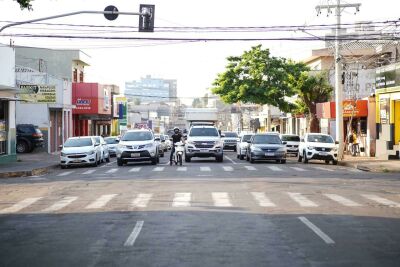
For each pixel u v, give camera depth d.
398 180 21.67
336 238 9.95
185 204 14.52
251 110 107.69
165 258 8.44
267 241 9.70
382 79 37.62
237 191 17.39
